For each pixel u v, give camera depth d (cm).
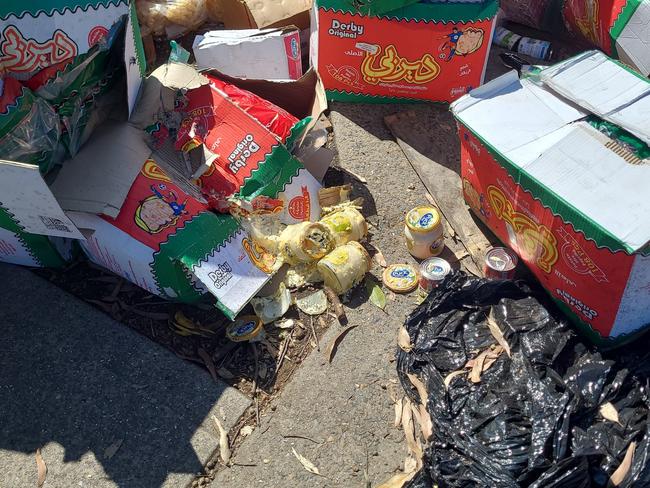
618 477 88
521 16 176
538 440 91
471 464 91
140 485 97
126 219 108
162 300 118
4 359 111
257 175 118
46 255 118
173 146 117
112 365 110
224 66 137
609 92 108
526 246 111
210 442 101
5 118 96
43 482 98
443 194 133
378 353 110
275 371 109
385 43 140
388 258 124
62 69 100
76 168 109
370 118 150
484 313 110
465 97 115
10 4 92
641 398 96
